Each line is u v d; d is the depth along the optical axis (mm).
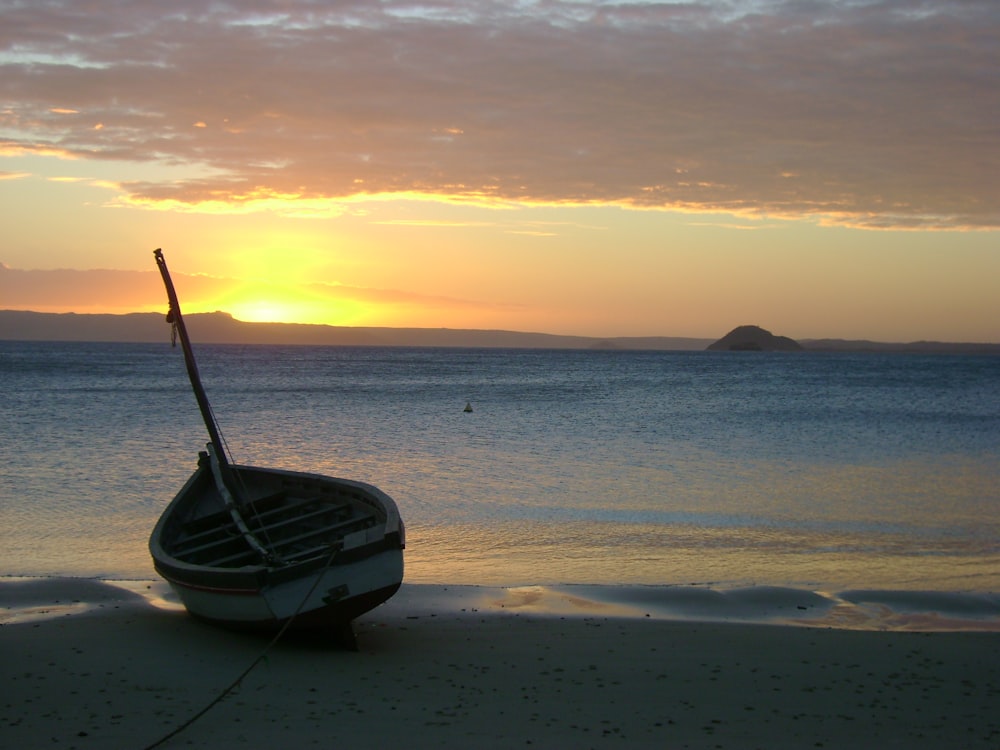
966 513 22219
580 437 39000
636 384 90688
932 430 43312
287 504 16047
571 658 11375
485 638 12281
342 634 11672
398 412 51156
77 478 26109
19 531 19219
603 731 8781
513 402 61469
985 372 143625
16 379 80500
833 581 15805
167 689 9953
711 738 8656
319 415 48344
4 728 8602
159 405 52781
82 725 8734
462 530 19828
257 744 8250
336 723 8875
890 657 11555
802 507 22828
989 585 15648
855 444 37062
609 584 15461
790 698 9930
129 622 12789
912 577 16156
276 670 10773
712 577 16016
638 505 22906
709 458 32250
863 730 8961
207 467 16328
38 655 11109
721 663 11227
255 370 111250
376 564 11531
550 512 21938
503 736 8578
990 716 9445
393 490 24953
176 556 13359
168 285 16984
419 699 9703
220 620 12102
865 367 170500
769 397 70250
